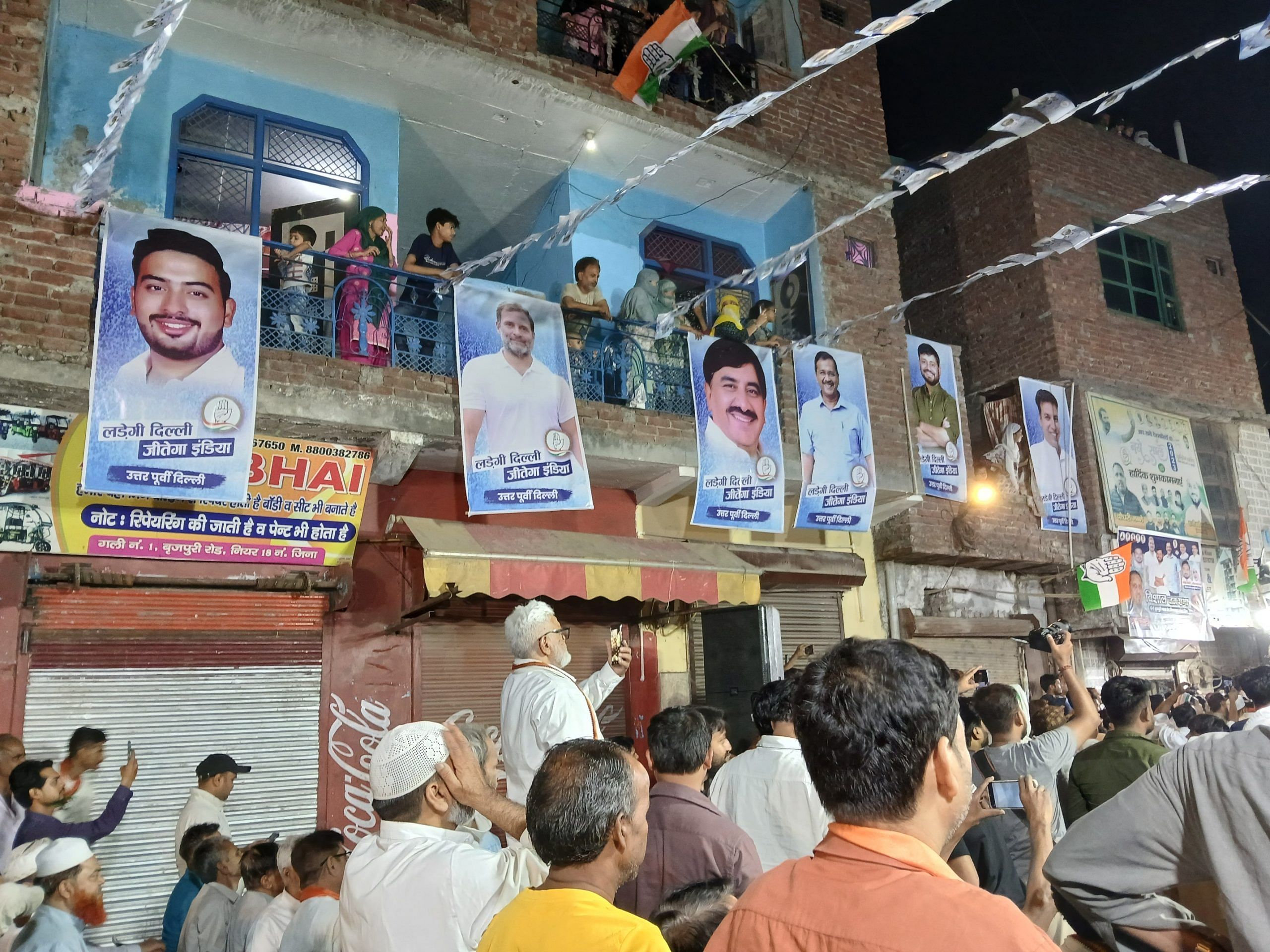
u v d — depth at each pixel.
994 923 1.43
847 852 1.65
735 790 4.11
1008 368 14.01
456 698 8.35
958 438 11.32
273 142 8.76
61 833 5.72
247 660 7.45
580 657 9.16
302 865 4.00
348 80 8.91
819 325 10.69
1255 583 14.64
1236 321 16.19
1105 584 12.08
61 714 6.68
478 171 10.40
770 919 1.63
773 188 11.07
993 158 14.67
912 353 11.25
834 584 10.82
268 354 7.14
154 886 6.73
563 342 8.26
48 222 6.43
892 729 1.64
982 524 11.81
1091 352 13.80
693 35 9.00
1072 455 12.82
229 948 4.49
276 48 8.44
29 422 6.65
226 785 6.50
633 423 8.84
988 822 3.65
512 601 8.82
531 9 9.30
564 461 8.00
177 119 8.27
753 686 8.76
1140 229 15.26
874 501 10.23
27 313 6.25
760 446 9.16
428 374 7.84
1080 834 2.11
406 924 2.61
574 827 2.23
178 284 6.56
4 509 6.52
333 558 7.79
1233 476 15.15
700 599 8.66
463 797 2.82
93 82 7.94
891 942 1.46
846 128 11.53
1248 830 1.84
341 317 8.05
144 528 7.02
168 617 7.15
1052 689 10.28
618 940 2.02
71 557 6.81
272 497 7.51
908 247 15.86
